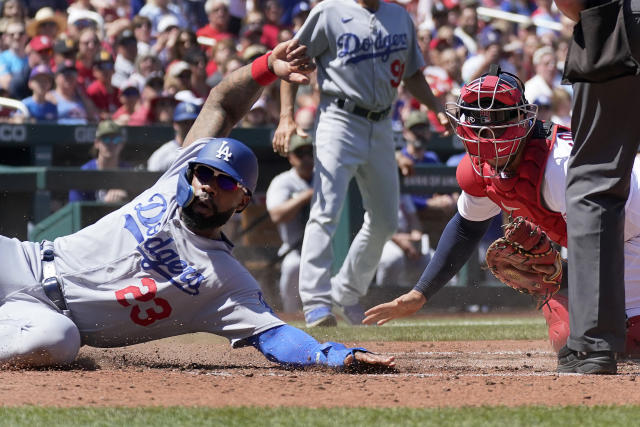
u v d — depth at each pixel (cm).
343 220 2992
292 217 3120
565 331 1575
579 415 908
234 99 1574
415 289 1514
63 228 2859
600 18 1141
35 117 3303
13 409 934
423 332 2222
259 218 3212
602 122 1195
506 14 4906
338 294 2600
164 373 1239
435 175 3253
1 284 1301
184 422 866
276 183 3133
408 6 4797
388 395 1043
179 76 3403
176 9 4431
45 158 3023
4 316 1275
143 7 4341
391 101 2344
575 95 1216
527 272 1473
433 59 4197
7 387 1082
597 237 1202
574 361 1249
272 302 3170
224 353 1633
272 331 1315
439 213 3281
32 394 1037
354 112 2295
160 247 1301
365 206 2458
